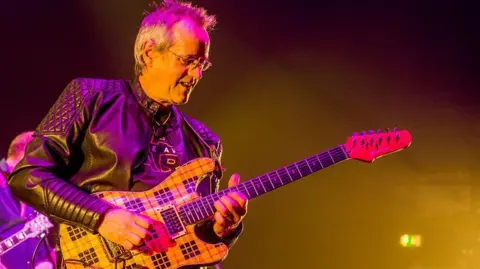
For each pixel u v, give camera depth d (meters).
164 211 3.10
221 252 3.16
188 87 3.17
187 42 3.09
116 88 3.21
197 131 3.42
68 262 3.03
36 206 2.96
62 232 3.04
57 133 3.03
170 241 3.09
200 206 3.14
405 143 3.34
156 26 3.13
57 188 2.93
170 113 3.29
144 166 3.14
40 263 5.70
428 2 9.51
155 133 3.22
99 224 2.90
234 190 3.21
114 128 3.11
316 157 3.31
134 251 3.05
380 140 3.34
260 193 3.23
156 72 3.13
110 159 3.08
